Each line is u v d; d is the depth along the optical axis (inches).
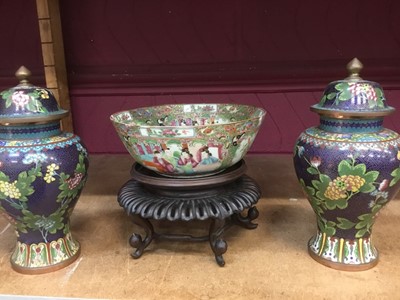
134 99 53.0
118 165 51.5
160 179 29.3
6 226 37.1
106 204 40.6
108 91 52.9
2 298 26.6
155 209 28.7
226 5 48.6
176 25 49.9
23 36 51.5
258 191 31.9
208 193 30.0
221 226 28.9
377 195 26.5
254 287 26.7
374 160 25.6
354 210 27.1
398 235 33.2
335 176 26.3
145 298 25.7
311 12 47.9
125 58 51.6
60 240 30.1
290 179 45.7
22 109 27.1
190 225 35.7
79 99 53.6
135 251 30.7
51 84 47.6
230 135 27.5
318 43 48.8
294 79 50.1
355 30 47.9
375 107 26.5
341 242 28.9
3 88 53.4
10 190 26.6
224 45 50.0
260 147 53.7
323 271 28.5
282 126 52.2
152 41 50.8
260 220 36.4
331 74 49.3
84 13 50.4
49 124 28.2
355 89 26.9
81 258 30.8
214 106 38.1
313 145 27.4
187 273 28.5
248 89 51.0
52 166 26.9
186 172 28.7
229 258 30.3
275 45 49.4
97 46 51.5
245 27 49.1
